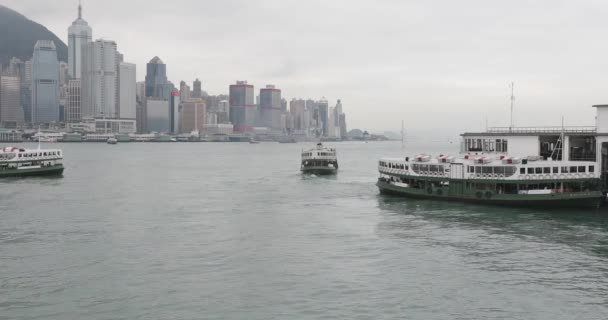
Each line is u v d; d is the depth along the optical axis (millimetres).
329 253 61031
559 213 83562
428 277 52031
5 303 45469
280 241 67188
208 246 64562
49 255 60250
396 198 104375
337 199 105625
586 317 42562
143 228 75750
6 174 149875
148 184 138375
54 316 42844
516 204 87625
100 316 42875
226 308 44562
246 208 94562
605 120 91438
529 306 44750
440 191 96500
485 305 45000
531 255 59375
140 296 47156
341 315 43156
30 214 87750
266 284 50281
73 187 129000
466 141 108188
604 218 79500
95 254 60688
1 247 64000
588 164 87188
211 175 170000
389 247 63469
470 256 59188
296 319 42406
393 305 45094
